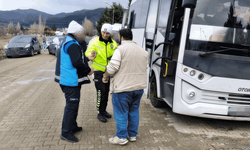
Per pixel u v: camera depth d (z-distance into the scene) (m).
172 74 3.98
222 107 3.70
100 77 4.04
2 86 6.92
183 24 3.73
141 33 6.85
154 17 5.61
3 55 16.80
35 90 6.49
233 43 3.61
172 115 4.70
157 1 5.56
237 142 3.54
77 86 3.30
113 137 3.54
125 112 3.24
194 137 3.68
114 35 4.21
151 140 3.52
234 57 3.59
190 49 3.67
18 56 16.67
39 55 17.56
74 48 3.08
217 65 3.58
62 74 3.21
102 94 4.11
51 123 4.03
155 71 4.96
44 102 5.33
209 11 3.69
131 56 3.10
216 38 3.62
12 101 5.37
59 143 3.28
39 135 3.52
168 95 4.17
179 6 4.06
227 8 3.68
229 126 4.24
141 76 3.21
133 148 3.24
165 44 4.41
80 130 3.75
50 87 6.89
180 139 3.58
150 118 4.49
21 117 4.30
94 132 3.72
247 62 3.60
